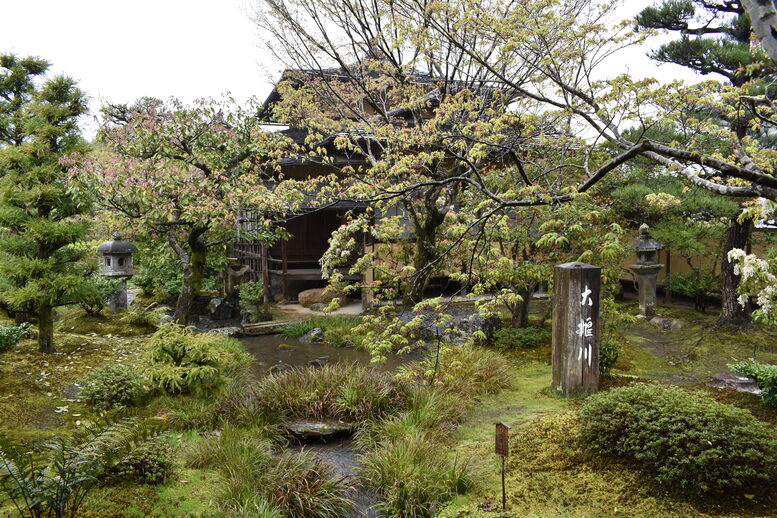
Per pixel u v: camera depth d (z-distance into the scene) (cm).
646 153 455
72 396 743
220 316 1470
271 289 1783
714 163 356
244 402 730
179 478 550
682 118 484
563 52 548
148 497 502
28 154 929
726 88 475
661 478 484
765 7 274
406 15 851
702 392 565
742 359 1005
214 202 1054
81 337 1084
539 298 1555
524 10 595
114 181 977
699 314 1329
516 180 982
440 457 588
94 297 989
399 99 1260
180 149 1141
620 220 1245
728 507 454
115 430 503
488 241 657
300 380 793
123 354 966
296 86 1414
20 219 918
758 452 461
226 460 579
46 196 922
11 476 437
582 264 768
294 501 520
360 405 727
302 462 578
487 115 923
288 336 1331
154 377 764
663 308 1430
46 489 420
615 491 493
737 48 956
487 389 817
